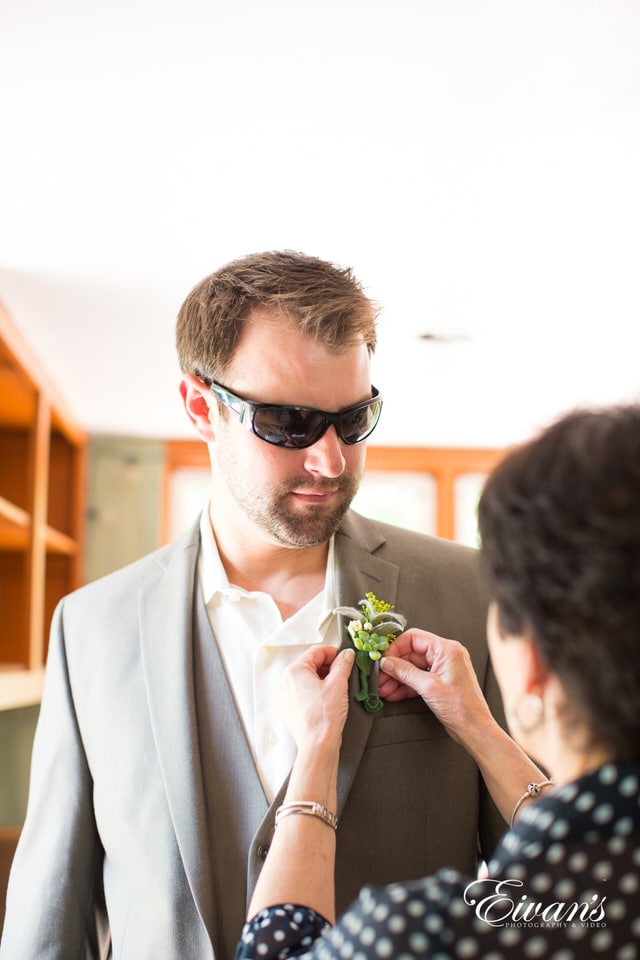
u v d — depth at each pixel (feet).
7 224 5.94
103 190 5.53
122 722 3.41
